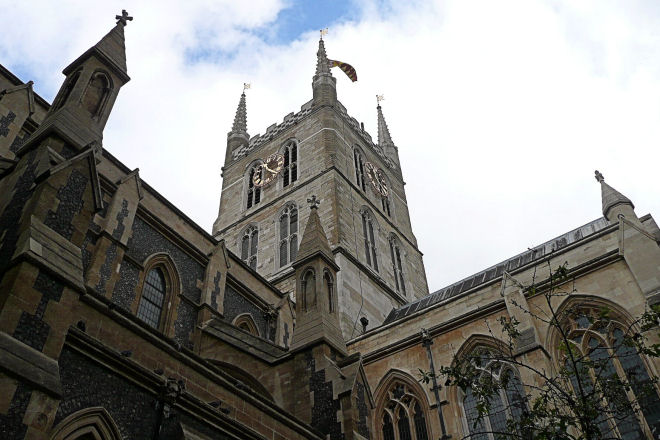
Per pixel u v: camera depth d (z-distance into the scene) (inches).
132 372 530.6
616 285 1041.5
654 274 989.2
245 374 957.8
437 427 1109.1
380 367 1272.1
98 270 860.6
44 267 494.0
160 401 547.2
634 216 1140.5
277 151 2463.1
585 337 1027.3
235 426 608.4
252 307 1290.6
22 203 569.3
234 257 1283.2
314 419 828.0
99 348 507.5
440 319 1261.1
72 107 690.2
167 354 592.1
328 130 2311.8
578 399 627.8
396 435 1170.6
